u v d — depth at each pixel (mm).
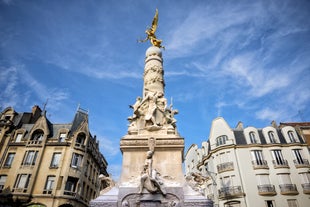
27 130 34438
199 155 40500
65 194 28406
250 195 28844
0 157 31312
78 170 30766
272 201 28375
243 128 37031
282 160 31078
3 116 35844
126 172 11031
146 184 10000
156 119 13250
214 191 31812
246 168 30719
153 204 9586
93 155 35562
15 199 27453
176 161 11281
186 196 10055
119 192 9984
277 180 29625
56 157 31141
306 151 31531
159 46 19391
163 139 11758
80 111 38125
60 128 34875
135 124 13156
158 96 14750
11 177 29578
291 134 33750
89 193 34344
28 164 30312
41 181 29078
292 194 28328
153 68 16891
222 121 36188
